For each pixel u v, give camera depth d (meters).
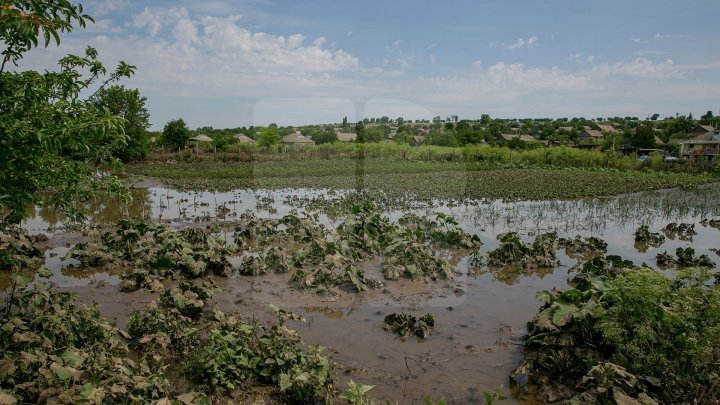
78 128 4.36
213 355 5.50
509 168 41.50
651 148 67.44
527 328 7.13
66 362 4.71
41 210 16.11
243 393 5.29
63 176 5.62
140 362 5.41
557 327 6.07
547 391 5.33
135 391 4.63
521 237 13.70
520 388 5.54
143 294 8.27
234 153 34.69
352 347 6.52
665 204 19.81
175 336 6.14
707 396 4.81
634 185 27.97
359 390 4.60
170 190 23.25
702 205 19.34
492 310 7.93
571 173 35.97
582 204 20.17
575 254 11.90
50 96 5.31
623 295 5.38
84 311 6.38
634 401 4.53
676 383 4.91
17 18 3.96
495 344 6.67
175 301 7.02
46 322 5.85
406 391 5.47
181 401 4.52
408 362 6.14
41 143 4.43
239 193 22.00
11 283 8.58
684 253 11.02
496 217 16.44
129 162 37.00
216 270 9.35
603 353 5.68
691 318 5.05
